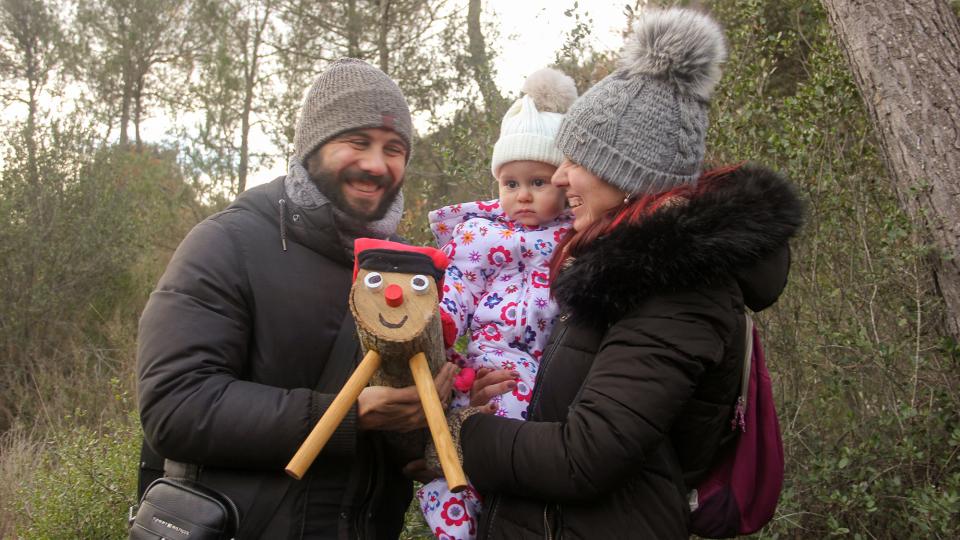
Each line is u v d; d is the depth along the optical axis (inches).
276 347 69.2
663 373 59.7
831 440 122.2
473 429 64.7
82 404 227.8
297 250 71.7
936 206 108.1
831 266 128.3
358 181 73.9
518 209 82.1
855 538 104.2
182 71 450.0
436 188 267.7
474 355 76.1
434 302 59.1
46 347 270.4
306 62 341.4
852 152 127.0
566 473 59.8
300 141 75.1
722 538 69.7
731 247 59.1
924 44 111.8
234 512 64.2
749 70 133.6
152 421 63.7
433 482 73.4
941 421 106.8
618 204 67.8
